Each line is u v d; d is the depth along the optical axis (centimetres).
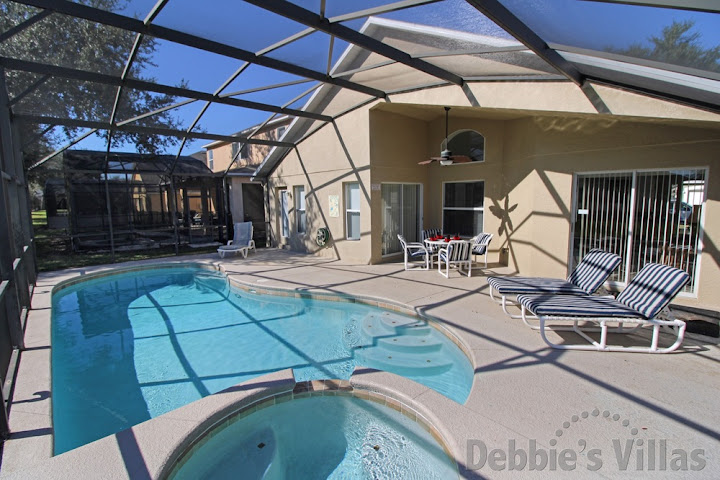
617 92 431
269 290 755
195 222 1891
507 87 554
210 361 493
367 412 359
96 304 755
